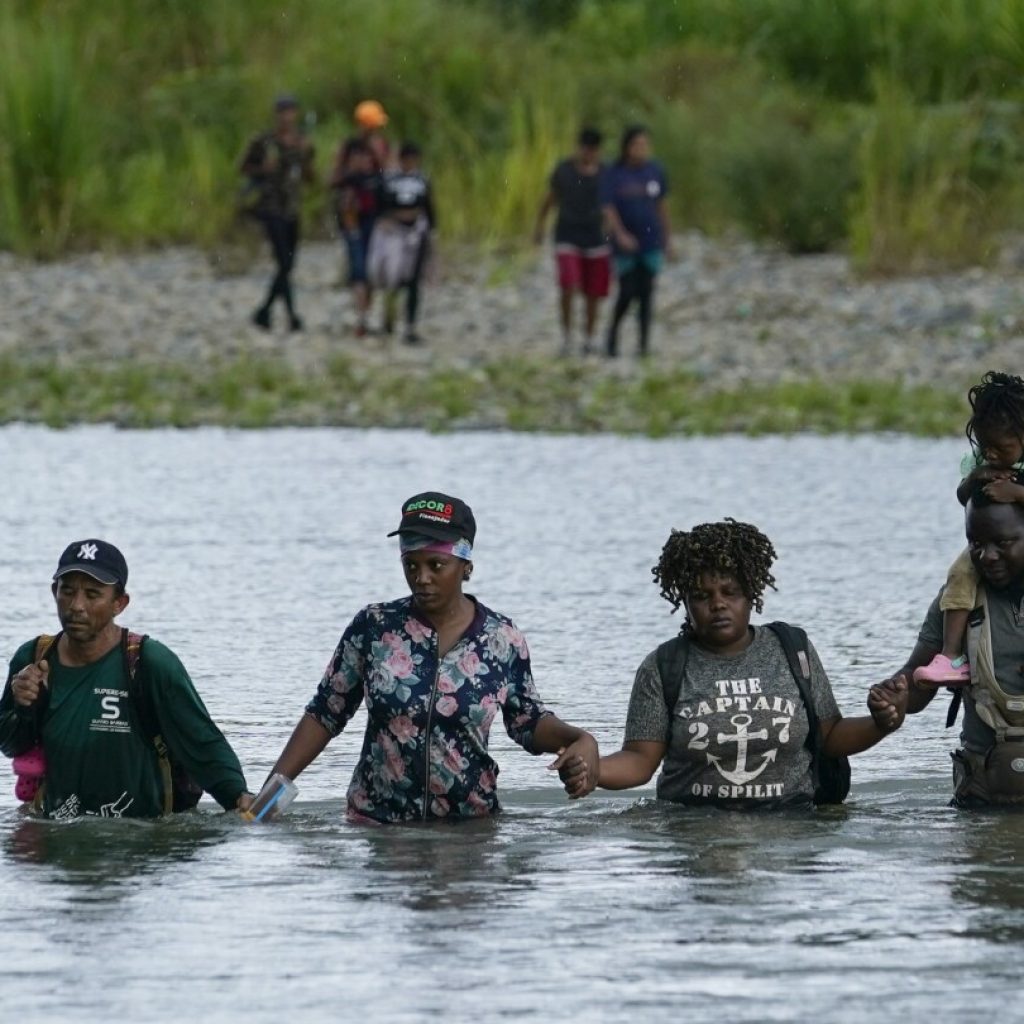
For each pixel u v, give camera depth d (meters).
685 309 73.69
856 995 14.84
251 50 95.50
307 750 20.97
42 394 61.28
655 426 56.06
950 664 21.08
